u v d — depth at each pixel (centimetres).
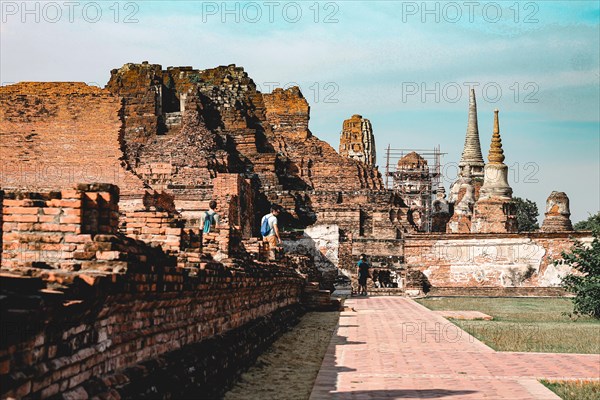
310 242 6022
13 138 5528
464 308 4034
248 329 1958
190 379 1296
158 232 1658
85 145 5516
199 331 1535
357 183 7175
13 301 813
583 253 3588
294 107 7412
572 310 3856
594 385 1691
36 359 862
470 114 10469
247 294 2061
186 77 7494
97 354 1021
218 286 1612
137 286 1107
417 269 5222
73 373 948
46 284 916
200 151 6525
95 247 1155
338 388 1625
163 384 1171
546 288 5094
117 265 1077
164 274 1227
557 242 5112
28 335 836
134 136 7044
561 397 1571
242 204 5681
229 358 1620
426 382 1708
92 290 959
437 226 8850
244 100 7431
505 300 4725
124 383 1065
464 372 1850
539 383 1712
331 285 5684
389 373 1823
